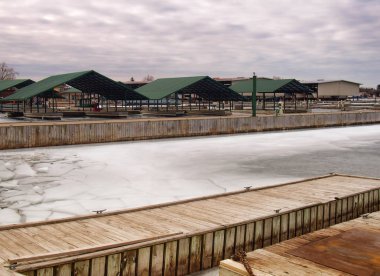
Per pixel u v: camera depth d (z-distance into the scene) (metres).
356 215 12.48
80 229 8.61
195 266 8.31
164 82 59.09
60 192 15.59
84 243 7.74
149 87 59.19
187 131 36.47
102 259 7.00
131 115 53.44
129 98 53.78
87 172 19.69
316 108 78.38
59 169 20.41
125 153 26.12
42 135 28.38
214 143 32.22
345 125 52.66
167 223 9.16
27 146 27.81
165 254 7.83
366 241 6.77
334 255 6.14
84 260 6.79
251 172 20.38
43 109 59.25
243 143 32.53
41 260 6.60
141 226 8.90
